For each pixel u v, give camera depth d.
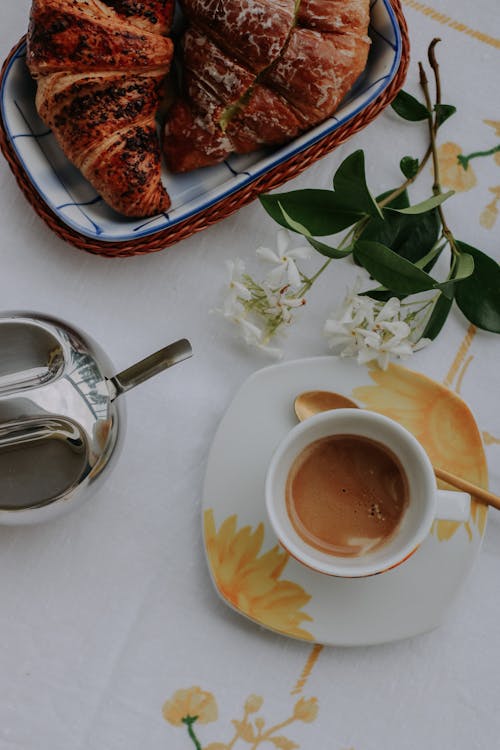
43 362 0.50
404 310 0.56
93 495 0.52
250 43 0.51
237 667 0.54
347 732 0.54
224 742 0.54
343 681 0.54
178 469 0.55
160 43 0.52
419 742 0.54
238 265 0.53
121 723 0.54
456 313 0.56
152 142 0.53
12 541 0.55
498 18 0.57
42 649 0.54
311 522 0.52
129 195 0.53
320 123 0.54
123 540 0.55
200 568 0.54
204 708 0.54
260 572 0.53
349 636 0.53
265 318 0.55
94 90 0.52
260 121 0.53
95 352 0.51
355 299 0.53
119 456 0.52
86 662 0.54
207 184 0.56
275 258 0.53
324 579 0.53
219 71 0.52
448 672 0.54
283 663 0.54
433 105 0.57
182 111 0.54
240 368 0.56
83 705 0.54
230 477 0.54
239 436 0.54
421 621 0.53
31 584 0.54
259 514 0.53
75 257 0.56
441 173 0.57
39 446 0.49
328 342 0.56
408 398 0.54
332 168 0.57
